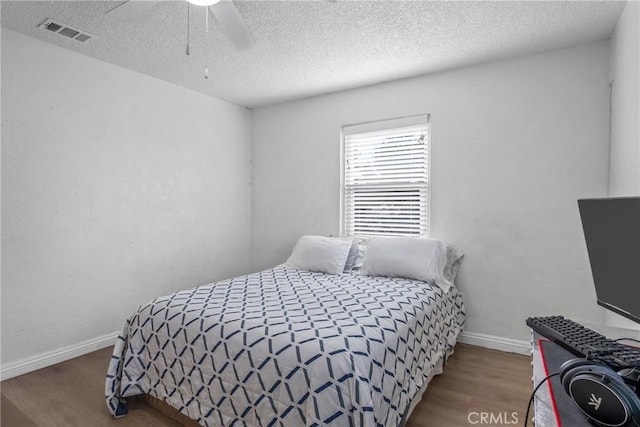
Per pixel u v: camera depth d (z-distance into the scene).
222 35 2.37
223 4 1.67
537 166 2.61
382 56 2.68
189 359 1.73
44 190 2.46
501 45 2.49
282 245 3.93
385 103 3.26
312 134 3.70
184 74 3.07
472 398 2.04
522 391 2.12
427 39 2.41
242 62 2.81
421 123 3.07
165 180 3.24
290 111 3.84
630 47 1.88
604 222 1.09
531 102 2.63
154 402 1.93
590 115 2.44
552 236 2.56
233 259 3.95
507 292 2.72
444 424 1.80
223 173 3.81
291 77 3.13
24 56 2.35
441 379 2.27
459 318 2.77
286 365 1.42
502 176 2.74
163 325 1.86
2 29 2.25
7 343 2.31
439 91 2.99
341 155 3.53
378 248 2.89
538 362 1.03
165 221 3.25
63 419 1.85
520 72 2.67
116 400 1.87
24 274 2.38
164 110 3.22
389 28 2.26
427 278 2.58
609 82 2.36
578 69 2.47
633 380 0.81
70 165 2.59
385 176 3.30
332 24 2.21
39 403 2.01
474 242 2.85
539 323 1.27
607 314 2.28
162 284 3.24
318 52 2.62
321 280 2.65
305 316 1.77
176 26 2.25
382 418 1.43
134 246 3.01
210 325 1.72
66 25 2.24
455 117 2.92
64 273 2.58
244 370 1.53
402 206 3.21
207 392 1.65
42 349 2.47
